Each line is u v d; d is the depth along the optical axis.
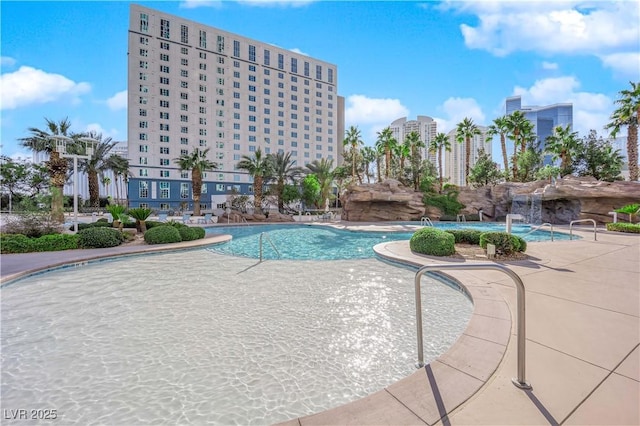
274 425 2.21
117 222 15.73
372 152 53.22
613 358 3.04
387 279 7.26
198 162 31.52
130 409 2.74
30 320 4.76
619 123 26.20
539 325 3.89
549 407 2.30
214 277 7.48
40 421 2.58
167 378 3.21
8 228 11.98
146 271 8.15
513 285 5.85
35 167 38.12
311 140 70.94
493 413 2.26
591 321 4.02
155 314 5.03
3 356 3.66
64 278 7.43
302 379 3.20
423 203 29.72
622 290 5.48
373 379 3.20
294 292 6.24
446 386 2.60
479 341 3.43
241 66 60.38
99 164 34.47
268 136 64.06
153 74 50.91
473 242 10.98
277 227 24.19
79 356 3.66
